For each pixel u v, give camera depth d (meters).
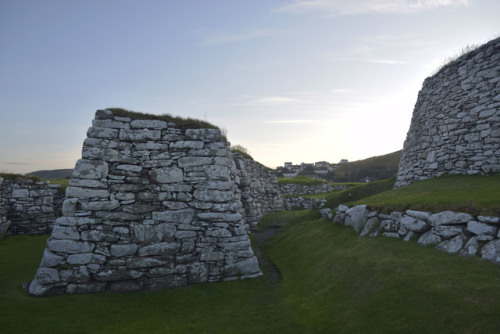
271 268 12.05
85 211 9.26
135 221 9.59
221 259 10.02
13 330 6.61
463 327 5.38
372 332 6.18
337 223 13.82
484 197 8.77
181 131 10.61
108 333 6.89
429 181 15.16
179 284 9.46
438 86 16.52
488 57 13.69
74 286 8.69
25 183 15.25
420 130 17.81
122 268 9.12
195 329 7.36
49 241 8.91
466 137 14.38
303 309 7.98
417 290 6.65
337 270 9.26
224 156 10.74
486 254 6.82
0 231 13.72
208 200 10.28
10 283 9.09
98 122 9.92
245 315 8.12
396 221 9.94
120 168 9.78
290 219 21.00
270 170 25.47
